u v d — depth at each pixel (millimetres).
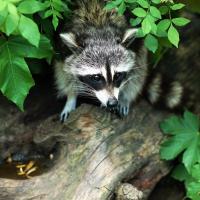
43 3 4297
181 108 5711
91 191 4789
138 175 5281
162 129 5352
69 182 4770
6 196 4633
